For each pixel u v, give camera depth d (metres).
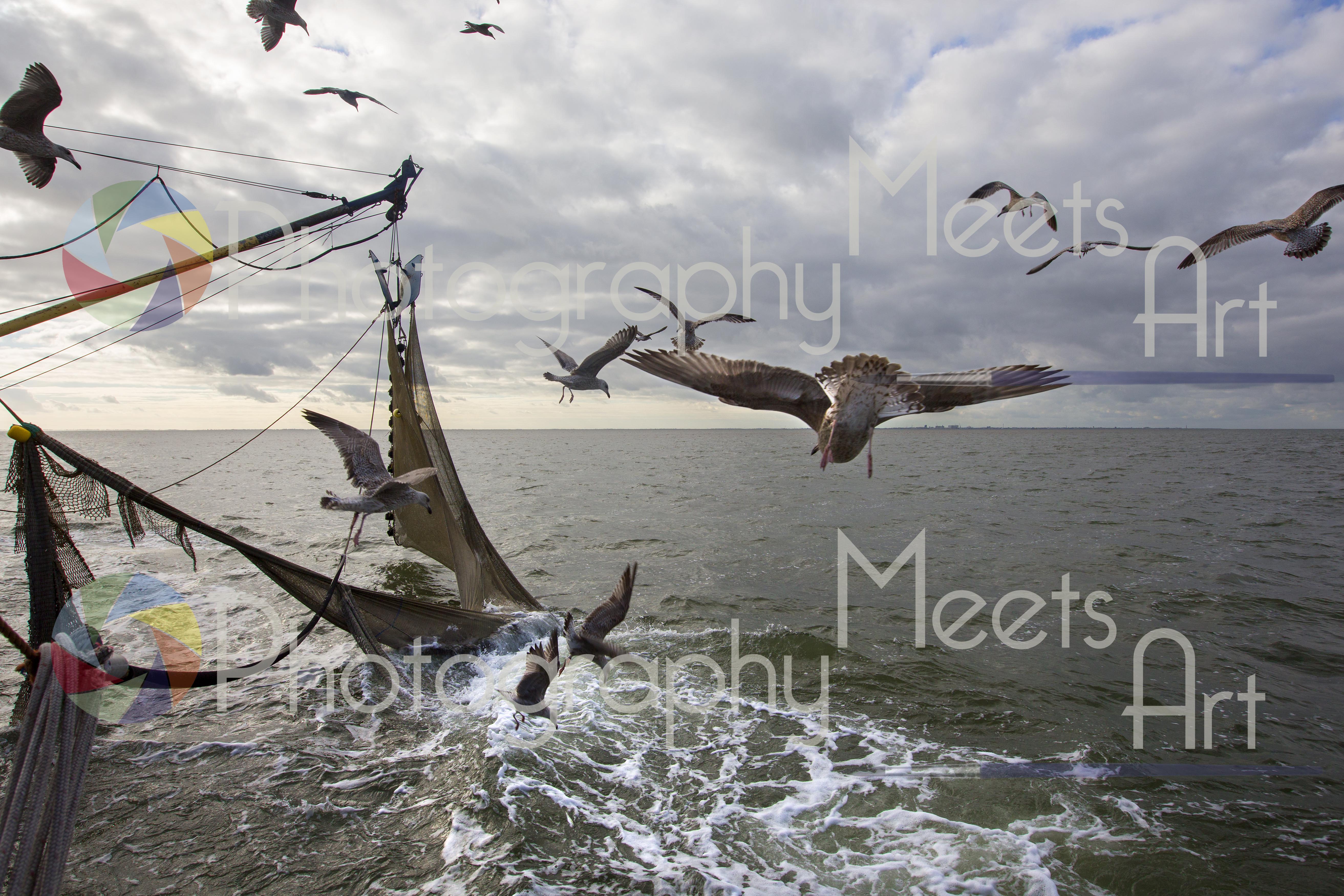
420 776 12.77
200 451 130.75
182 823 11.44
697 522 36.41
